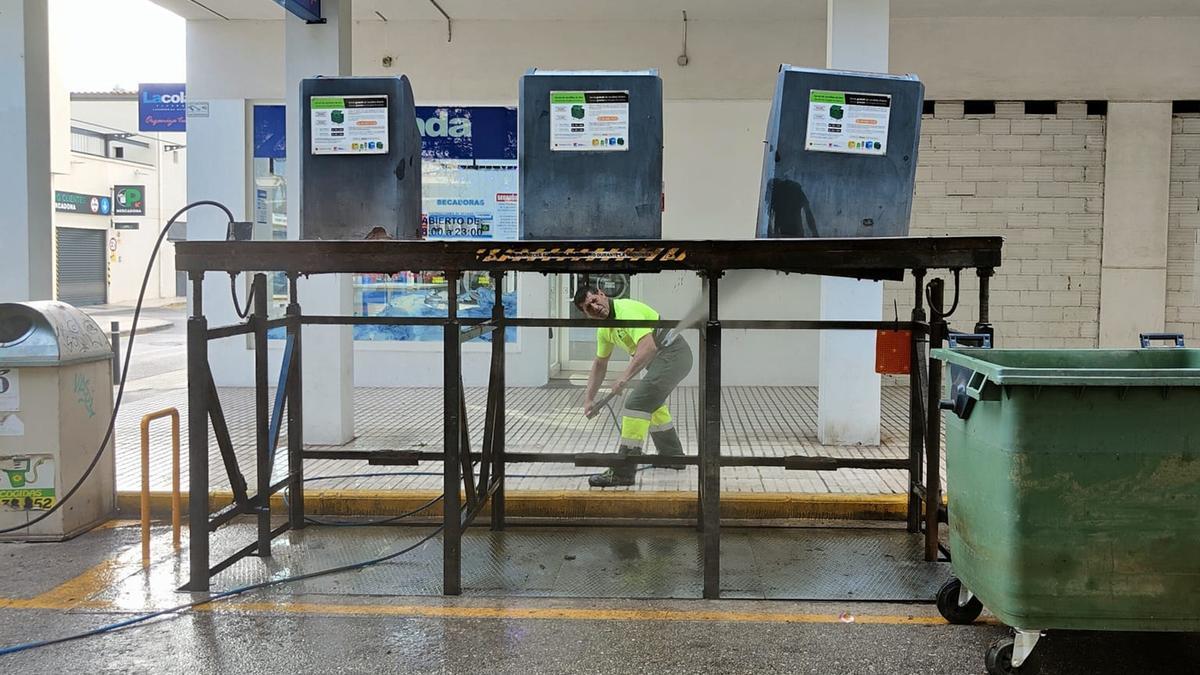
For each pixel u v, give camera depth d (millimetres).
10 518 5395
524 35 10523
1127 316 10656
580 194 4527
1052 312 10734
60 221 30562
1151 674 3617
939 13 10195
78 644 3898
